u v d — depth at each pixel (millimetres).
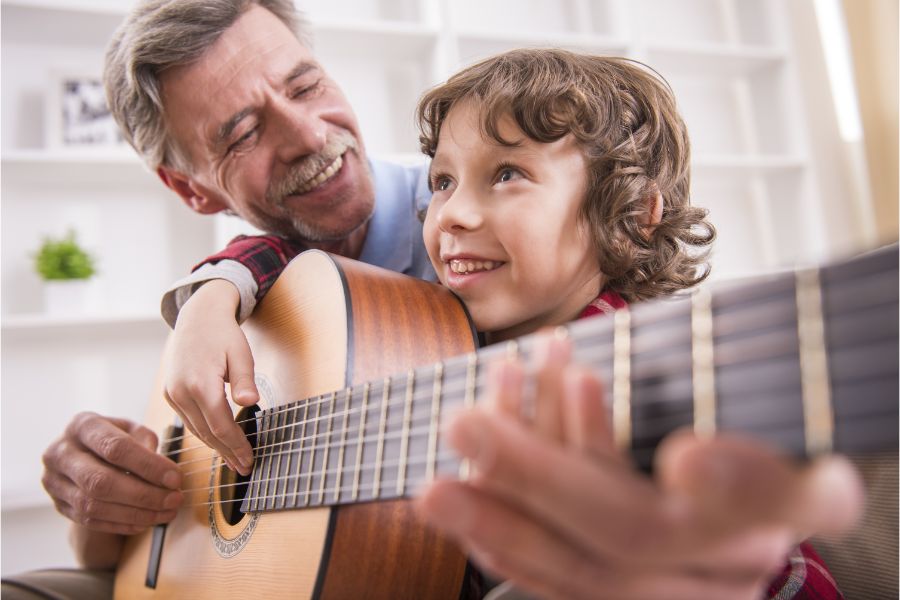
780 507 302
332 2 2748
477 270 854
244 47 1198
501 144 844
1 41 2414
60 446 1032
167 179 1436
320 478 683
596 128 873
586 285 881
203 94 1202
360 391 640
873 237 2859
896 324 308
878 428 312
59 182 2473
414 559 676
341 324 763
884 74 2879
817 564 750
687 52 2846
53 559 2332
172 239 2545
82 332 2426
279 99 1202
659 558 348
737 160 2852
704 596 377
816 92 2986
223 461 902
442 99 928
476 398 499
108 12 2291
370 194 1280
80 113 2395
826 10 3035
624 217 874
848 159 2982
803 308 340
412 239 1304
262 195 1262
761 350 356
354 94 2738
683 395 385
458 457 508
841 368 326
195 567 910
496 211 836
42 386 2432
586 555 388
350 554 664
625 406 411
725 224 3100
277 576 727
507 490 360
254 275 1043
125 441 973
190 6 1171
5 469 2373
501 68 923
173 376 837
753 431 355
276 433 777
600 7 2918
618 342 422
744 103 3133
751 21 3105
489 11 2902
